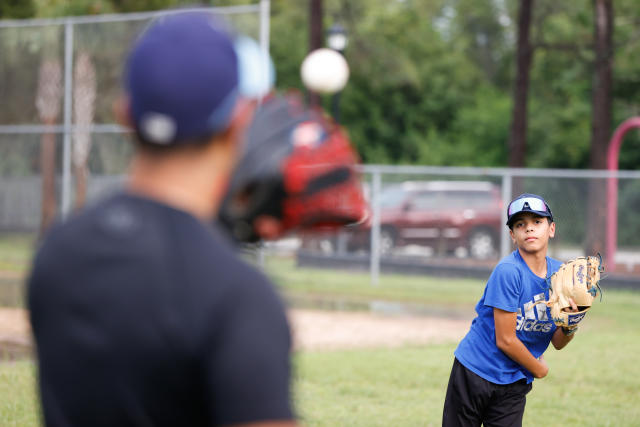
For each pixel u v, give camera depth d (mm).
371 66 98750
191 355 3330
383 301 36281
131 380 3361
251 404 3252
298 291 38656
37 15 73562
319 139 4094
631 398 18375
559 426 15844
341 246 47500
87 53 40625
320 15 58844
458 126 109562
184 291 3359
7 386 17312
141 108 3430
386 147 113312
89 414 3439
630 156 81688
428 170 41375
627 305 35500
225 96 3471
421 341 25734
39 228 42438
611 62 53938
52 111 41375
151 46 3432
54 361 3471
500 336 10406
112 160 40125
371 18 107312
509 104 107500
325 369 20594
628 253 41219
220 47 3473
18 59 41875
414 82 95188
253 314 3350
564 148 90250
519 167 59094
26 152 42406
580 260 10234
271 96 4238
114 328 3352
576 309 10078
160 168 3555
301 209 4105
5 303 31188
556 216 41625
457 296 37719
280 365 3334
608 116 53844
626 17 71500
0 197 43281
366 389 18469
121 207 3535
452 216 52219
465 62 119875
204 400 3393
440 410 16844
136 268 3389
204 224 3531
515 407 10922
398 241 52344
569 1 75312
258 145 4047
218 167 3639
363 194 4395
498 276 10352
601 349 24203
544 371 10562
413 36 112562
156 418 3400
